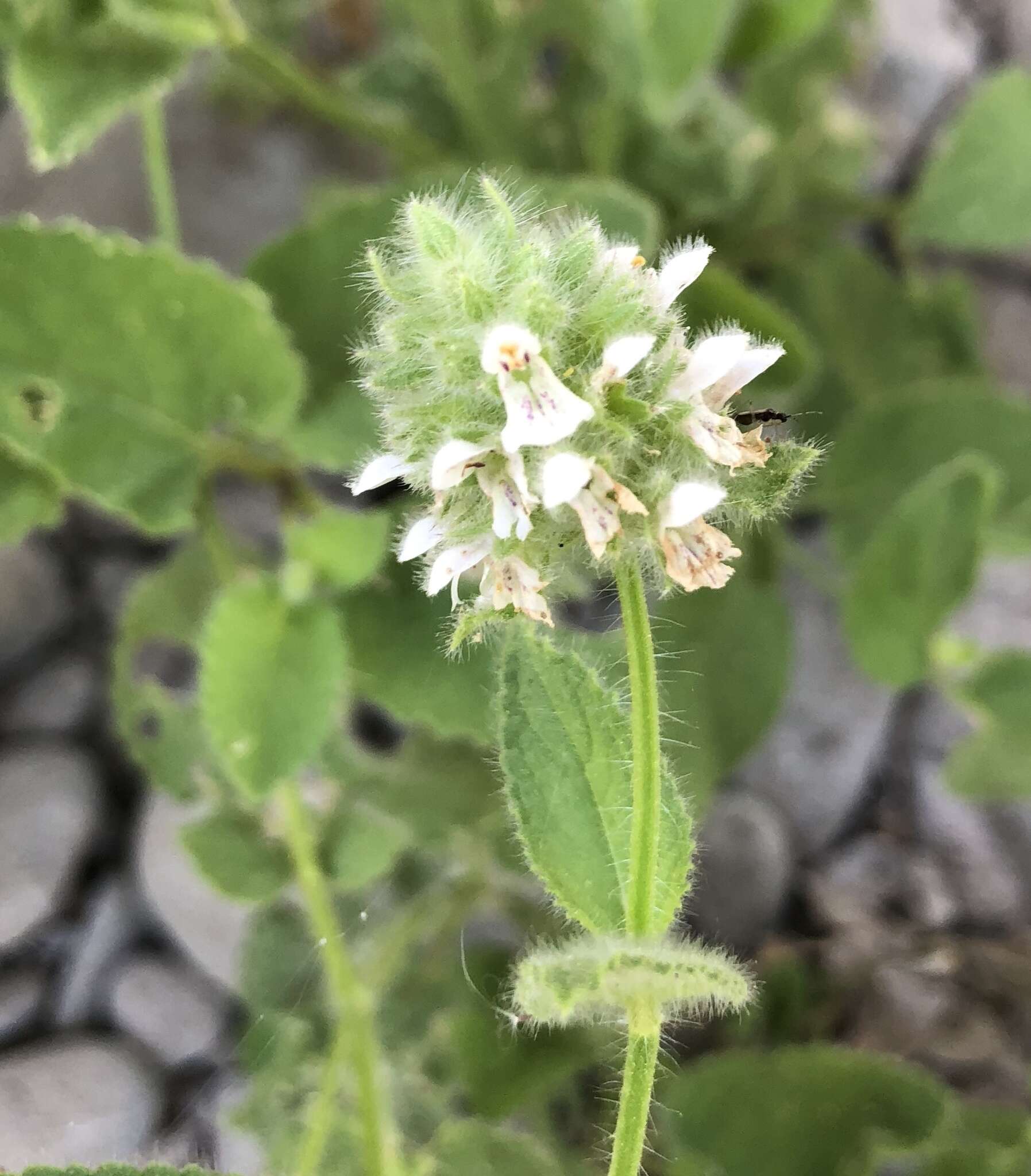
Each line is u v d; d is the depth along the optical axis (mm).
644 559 117
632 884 114
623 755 131
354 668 194
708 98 285
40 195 310
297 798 199
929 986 269
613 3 247
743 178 288
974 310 329
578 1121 241
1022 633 309
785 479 117
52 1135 230
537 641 133
